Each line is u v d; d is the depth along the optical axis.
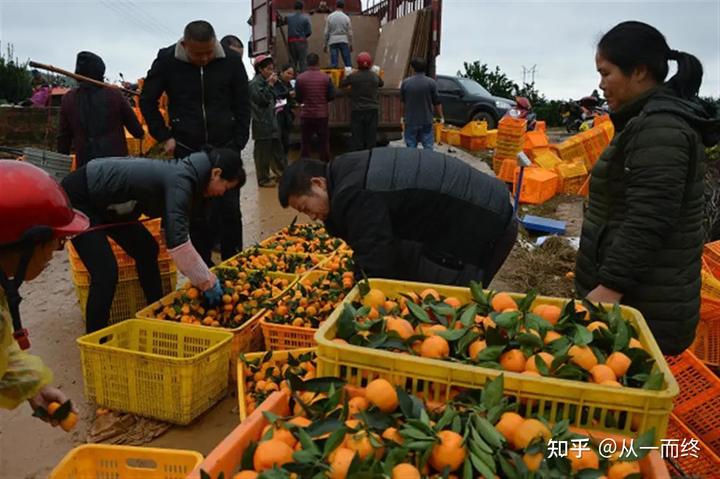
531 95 32.09
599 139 11.69
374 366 1.74
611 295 2.52
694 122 2.38
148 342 3.96
